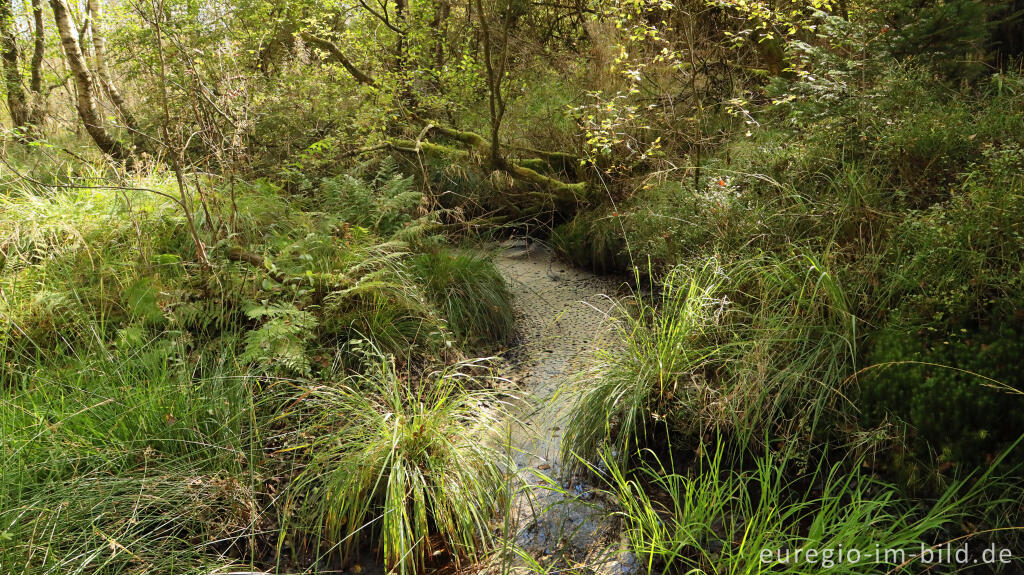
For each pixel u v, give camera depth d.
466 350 4.77
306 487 3.15
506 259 6.97
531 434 3.75
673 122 6.49
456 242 6.57
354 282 4.36
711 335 3.67
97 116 6.50
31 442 2.86
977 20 4.64
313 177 6.66
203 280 4.15
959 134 3.85
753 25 6.75
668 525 2.92
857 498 2.51
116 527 2.65
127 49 7.67
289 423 3.56
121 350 3.56
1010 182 3.14
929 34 4.57
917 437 2.73
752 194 4.50
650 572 2.62
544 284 6.25
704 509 2.76
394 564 2.81
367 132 7.54
